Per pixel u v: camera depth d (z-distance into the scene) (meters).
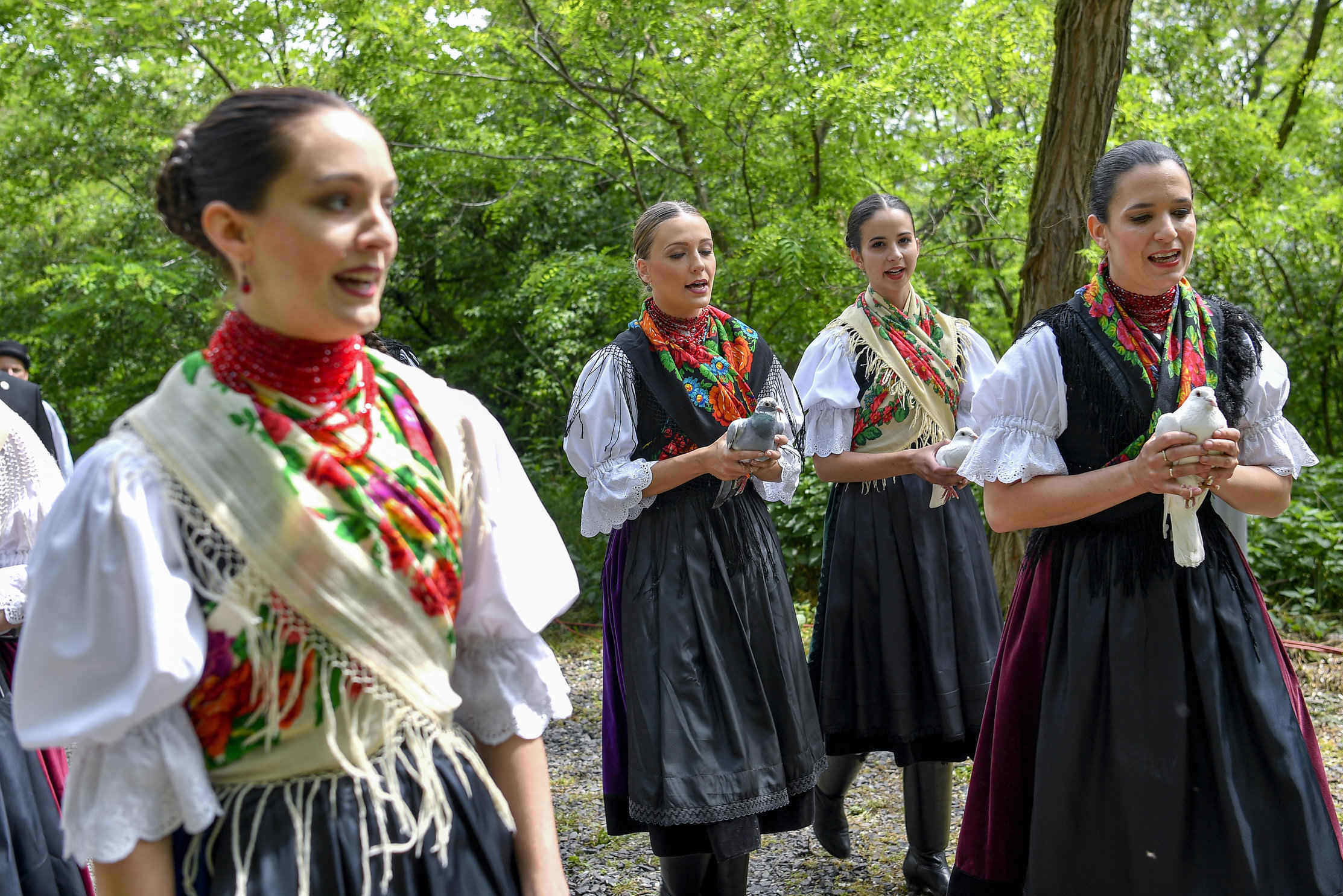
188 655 1.29
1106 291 2.54
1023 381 2.52
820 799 3.78
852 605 3.66
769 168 9.67
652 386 3.25
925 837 3.57
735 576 3.19
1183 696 2.35
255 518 1.32
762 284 9.30
